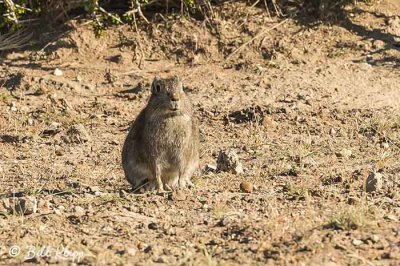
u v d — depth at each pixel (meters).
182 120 19.33
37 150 24.83
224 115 27.58
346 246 14.77
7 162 23.53
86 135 25.62
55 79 30.75
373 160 22.50
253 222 16.38
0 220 16.77
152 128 19.30
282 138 25.44
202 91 29.70
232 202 18.16
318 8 33.88
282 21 33.47
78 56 32.62
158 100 19.14
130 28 33.44
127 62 32.16
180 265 14.09
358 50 32.31
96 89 30.47
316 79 30.22
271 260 14.30
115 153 24.25
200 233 16.02
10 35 33.72
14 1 33.88
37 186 20.53
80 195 19.25
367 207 16.81
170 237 15.86
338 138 25.20
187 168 19.80
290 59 31.86
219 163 21.61
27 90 30.14
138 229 16.42
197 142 20.06
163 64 32.12
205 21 33.28
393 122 25.86
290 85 29.75
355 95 29.08
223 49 32.47
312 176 20.73
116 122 27.56
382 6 34.44
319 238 15.16
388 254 14.38
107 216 17.23
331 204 17.62
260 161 22.83
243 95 29.23
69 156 24.12
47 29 34.06
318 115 27.25
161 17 33.62
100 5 34.88
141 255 14.80
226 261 14.34
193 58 32.19
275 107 27.92
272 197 18.48
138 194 19.19
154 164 19.47
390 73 30.81
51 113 28.33
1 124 27.23
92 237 15.93
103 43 33.00
